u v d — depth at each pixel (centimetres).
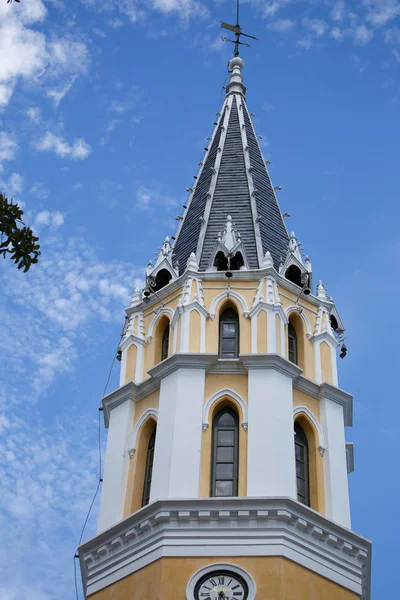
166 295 4922
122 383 4728
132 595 3966
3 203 2825
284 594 3850
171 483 4169
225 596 3853
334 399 4631
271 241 5231
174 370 4525
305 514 4091
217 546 3984
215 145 5947
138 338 4859
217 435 4372
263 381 4456
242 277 4841
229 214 5338
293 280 5019
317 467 4412
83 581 4259
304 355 4762
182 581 3903
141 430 4528
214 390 4466
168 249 5112
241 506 4041
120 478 4403
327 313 4950
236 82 6400
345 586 4053
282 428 4334
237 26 6775
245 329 4669
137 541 4112
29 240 2830
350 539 4159
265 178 5741
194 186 5769
